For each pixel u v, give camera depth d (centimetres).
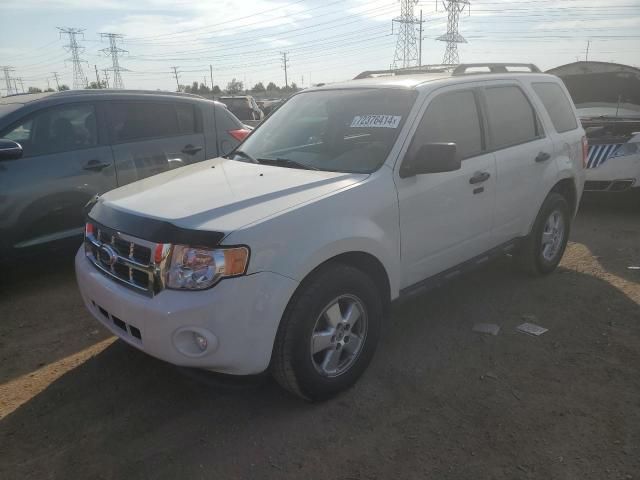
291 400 321
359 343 327
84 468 267
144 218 287
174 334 265
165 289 270
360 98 396
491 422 298
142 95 587
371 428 295
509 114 447
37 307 461
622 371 346
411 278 362
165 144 593
